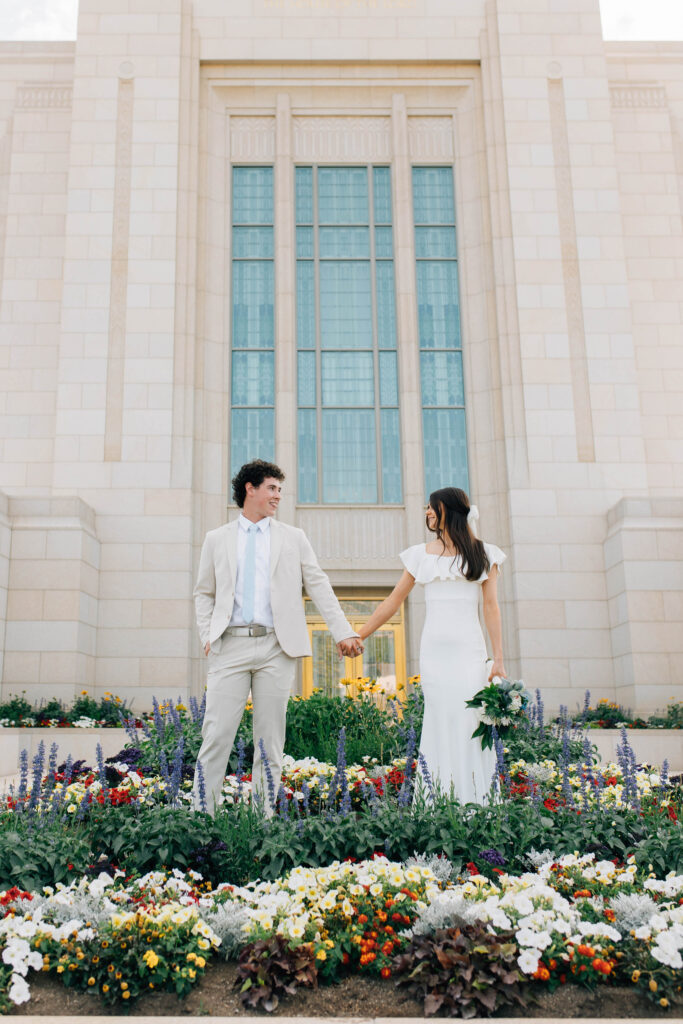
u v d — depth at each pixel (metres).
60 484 15.25
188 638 14.71
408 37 17.59
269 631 4.96
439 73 17.66
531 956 3.00
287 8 17.62
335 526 15.99
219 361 16.38
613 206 16.77
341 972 3.23
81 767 6.37
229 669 4.90
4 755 10.16
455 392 16.70
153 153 16.64
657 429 17.44
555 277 16.42
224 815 4.35
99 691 14.43
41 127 18.36
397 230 17.05
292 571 5.11
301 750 7.75
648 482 17.16
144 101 16.88
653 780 5.80
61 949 3.19
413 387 16.44
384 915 3.35
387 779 5.78
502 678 4.77
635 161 18.70
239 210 17.27
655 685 13.88
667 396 17.59
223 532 5.12
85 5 17.27
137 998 3.04
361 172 17.58
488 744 4.67
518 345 16.17
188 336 16.02
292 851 3.93
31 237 17.83
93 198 16.41
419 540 15.84
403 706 8.77
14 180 18.08
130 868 4.01
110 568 14.91
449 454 16.42
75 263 16.12
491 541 15.78
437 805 4.34
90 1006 2.99
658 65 19.48
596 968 3.03
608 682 14.77
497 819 4.16
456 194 17.36
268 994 2.98
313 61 17.45
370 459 16.39
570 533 15.37
